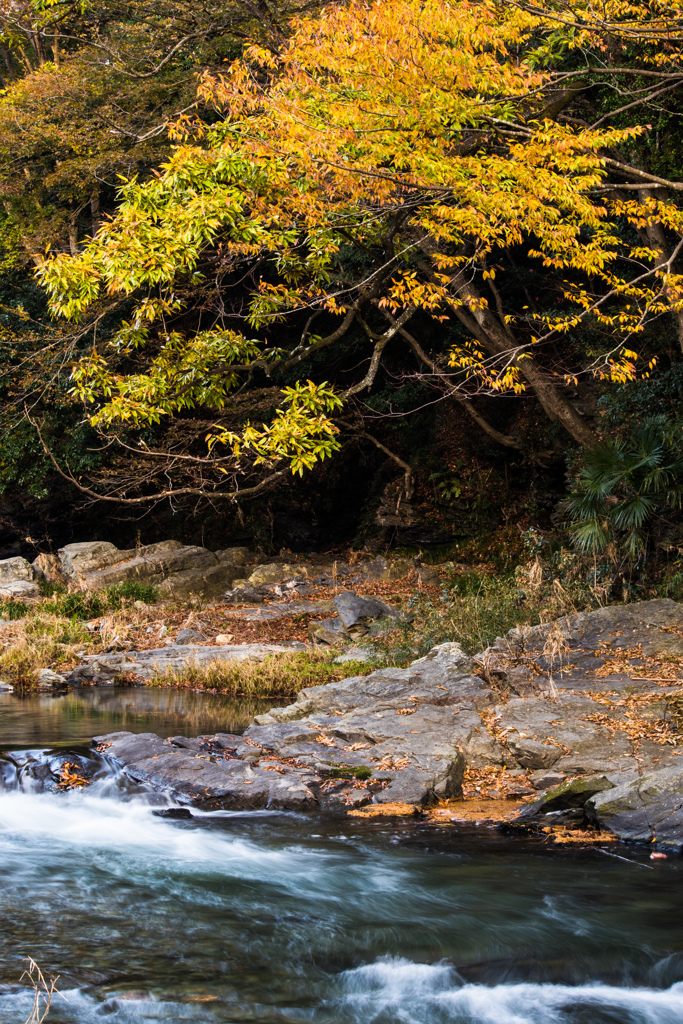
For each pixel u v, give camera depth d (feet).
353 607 58.54
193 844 23.81
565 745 29.55
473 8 27.50
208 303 57.36
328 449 34.40
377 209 34.14
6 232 78.18
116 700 44.70
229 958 17.12
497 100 30.04
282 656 52.85
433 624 48.24
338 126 28.09
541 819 25.14
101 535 99.60
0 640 59.00
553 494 80.07
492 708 33.78
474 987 16.34
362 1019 14.98
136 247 31.22
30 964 16.55
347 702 35.53
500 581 55.16
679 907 19.62
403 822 25.63
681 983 16.71
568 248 32.60
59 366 74.69
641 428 51.75
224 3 55.57
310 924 18.76
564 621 42.75
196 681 49.62
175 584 76.07
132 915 19.10
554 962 17.17
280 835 24.54
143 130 68.95
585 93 54.54
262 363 43.01
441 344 92.02
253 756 30.63
